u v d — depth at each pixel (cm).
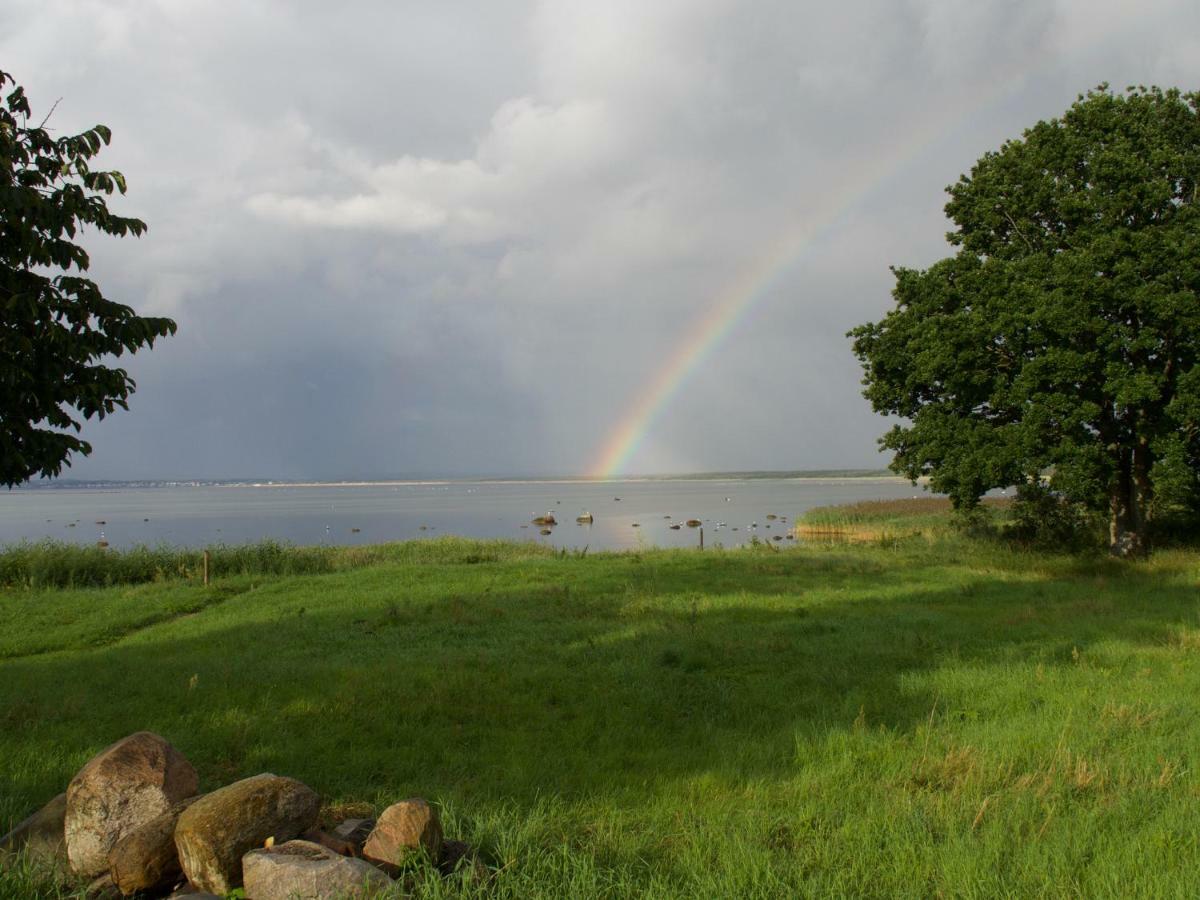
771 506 9719
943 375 2392
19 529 6819
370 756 754
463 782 675
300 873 424
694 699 956
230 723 859
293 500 14575
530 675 1062
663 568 2431
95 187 720
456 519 7819
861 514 5325
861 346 2712
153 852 475
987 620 1454
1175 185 2352
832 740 747
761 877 479
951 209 2605
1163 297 2003
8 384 658
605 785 664
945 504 6119
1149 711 806
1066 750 673
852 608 1648
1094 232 2202
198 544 5028
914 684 973
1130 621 1355
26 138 707
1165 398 2230
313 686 1020
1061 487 2139
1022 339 2214
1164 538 2550
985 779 639
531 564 2614
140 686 1042
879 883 481
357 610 1711
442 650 1266
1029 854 491
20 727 860
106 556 2573
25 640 1525
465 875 450
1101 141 2375
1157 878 457
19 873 480
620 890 464
